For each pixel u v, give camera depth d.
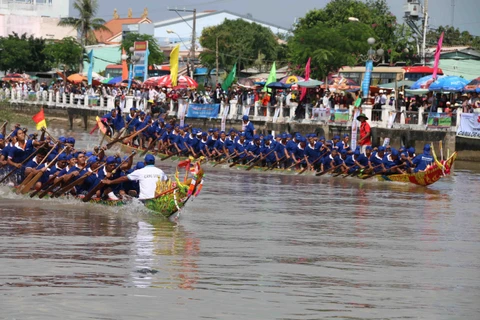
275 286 13.55
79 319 11.19
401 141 46.31
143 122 43.75
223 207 24.23
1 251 15.71
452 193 31.31
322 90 53.97
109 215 20.95
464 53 66.81
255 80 77.44
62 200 23.02
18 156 24.83
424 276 14.84
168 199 20.33
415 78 56.03
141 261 15.16
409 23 67.19
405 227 21.47
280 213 23.39
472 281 14.52
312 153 37.00
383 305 12.56
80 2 93.31
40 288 12.80
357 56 65.06
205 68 85.94
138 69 71.12
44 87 80.75
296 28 79.62
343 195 29.20
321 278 14.34
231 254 16.30
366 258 16.52
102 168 21.95
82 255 15.52
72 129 68.44
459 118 44.03
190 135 40.62
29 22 111.56
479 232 20.91
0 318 11.12
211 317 11.55
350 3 74.81
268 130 53.59
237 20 93.38
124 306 11.92
